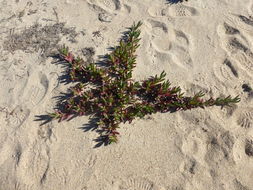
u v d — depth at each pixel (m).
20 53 1.41
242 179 1.08
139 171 1.12
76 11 1.53
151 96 1.27
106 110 1.21
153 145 1.16
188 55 1.36
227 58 1.34
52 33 1.46
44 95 1.29
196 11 1.49
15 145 1.19
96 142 1.18
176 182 1.09
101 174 1.12
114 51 1.33
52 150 1.17
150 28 1.46
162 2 1.53
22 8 1.56
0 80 1.34
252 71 1.31
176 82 1.29
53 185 1.10
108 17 1.50
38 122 1.23
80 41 1.43
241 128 1.17
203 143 1.16
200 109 1.22
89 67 1.28
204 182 1.08
